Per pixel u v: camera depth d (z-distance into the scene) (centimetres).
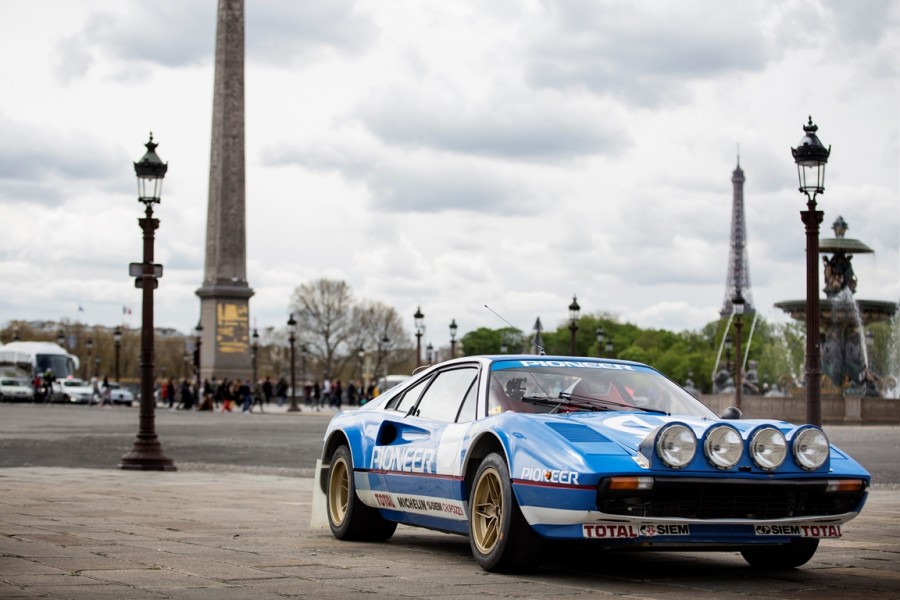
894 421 5841
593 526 777
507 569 836
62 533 1058
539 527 801
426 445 950
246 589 730
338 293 15150
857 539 1094
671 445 783
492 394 920
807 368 1733
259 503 1469
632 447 801
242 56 7894
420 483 948
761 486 800
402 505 984
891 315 6362
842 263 6300
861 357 6419
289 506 1424
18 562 844
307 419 6103
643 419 859
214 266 8312
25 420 5428
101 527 1123
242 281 8325
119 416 6247
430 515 947
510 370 939
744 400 6003
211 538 1041
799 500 817
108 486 1764
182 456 2864
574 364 956
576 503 771
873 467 2538
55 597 683
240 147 8081
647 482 773
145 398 2342
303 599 694
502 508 828
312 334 15038
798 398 5862
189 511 1335
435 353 18162
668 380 965
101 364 19900
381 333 15550
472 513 868
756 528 807
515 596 724
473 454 884
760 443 807
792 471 814
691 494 789
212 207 8250
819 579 838
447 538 1112
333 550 978
